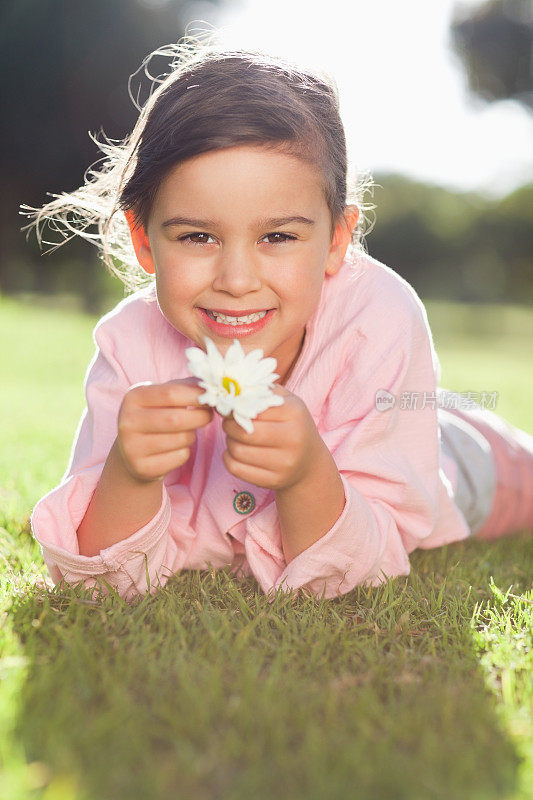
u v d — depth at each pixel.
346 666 1.44
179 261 1.68
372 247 32.28
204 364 1.35
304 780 1.08
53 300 20.34
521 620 1.70
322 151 1.74
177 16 19.77
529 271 32.38
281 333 1.74
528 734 1.19
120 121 19.48
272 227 1.64
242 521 1.88
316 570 1.73
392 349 1.93
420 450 2.01
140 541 1.72
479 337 16.20
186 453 1.54
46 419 4.41
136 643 1.45
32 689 1.25
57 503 1.76
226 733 1.18
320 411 1.97
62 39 18.72
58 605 1.66
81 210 2.23
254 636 1.51
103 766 1.08
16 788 1.01
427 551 2.32
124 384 1.99
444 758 1.12
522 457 2.91
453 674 1.41
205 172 1.60
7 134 19.27
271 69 1.77
